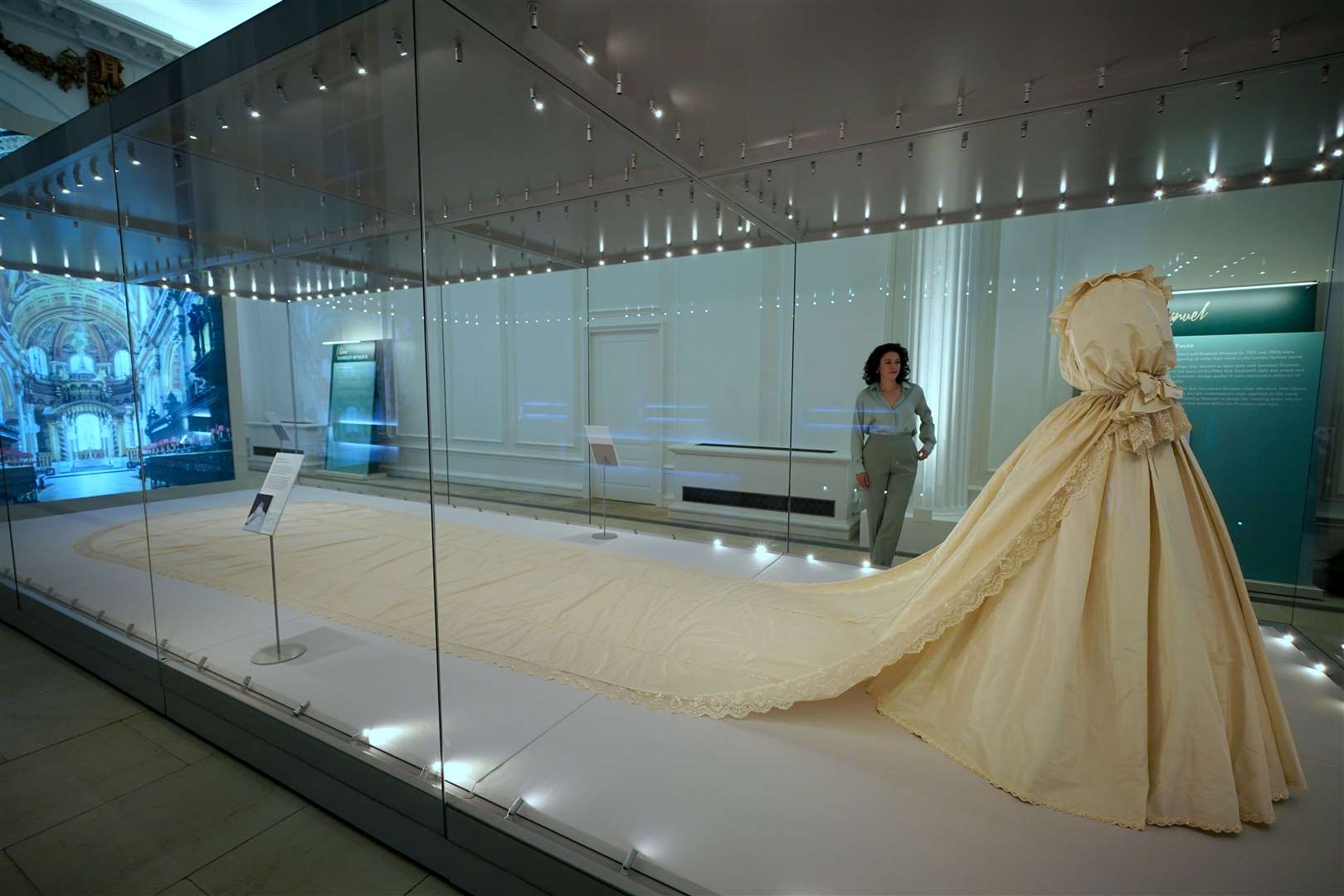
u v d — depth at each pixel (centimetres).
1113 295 170
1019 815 151
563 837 145
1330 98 208
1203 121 231
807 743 186
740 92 216
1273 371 304
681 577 346
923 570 278
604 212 352
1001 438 390
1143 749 147
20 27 467
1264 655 158
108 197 262
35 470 324
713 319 522
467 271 478
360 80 178
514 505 532
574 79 209
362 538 227
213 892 156
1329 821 146
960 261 387
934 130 247
